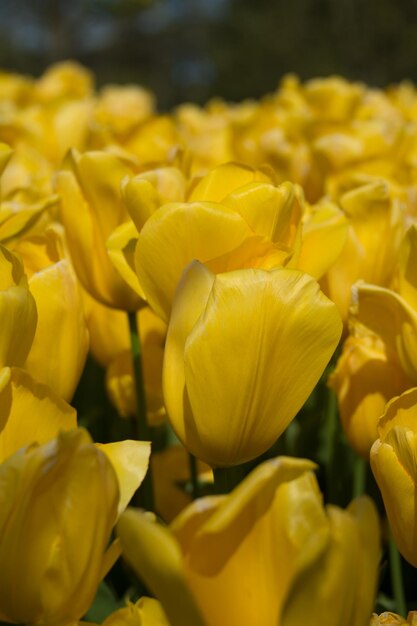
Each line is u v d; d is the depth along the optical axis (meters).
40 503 0.33
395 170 0.76
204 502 0.31
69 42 10.44
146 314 0.61
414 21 9.77
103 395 0.76
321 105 1.09
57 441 0.33
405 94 1.42
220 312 0.39
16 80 1.45
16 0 10.50
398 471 0.39
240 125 0.94
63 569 0.33
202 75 12.01
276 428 0.41
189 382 0.40
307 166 0.83
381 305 0.48
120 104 1.44
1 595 0.34
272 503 0.31
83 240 0.54
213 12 11.90
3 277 0.42
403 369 0.48
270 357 0.40
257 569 0.32
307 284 0.39
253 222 0.44
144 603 0.37
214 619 0.32
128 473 0.36
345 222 0.50
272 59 10.38
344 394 0.50
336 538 0.30
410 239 0.48
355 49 9.91
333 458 0.61
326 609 0.31
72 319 0.46
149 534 0.30
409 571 0.61
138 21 12.01
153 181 0.50
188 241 0.43
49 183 0.74
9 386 0.37
